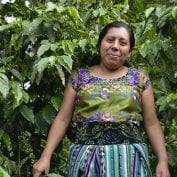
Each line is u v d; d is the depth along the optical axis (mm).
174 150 2227
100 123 1867
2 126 2188
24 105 2115
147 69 2268
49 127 2221
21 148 2314
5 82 1940
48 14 2182
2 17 2385
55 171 2416
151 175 1954
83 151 1879
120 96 1880
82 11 2475
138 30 2299
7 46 2260
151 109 1969
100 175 1841
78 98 1943
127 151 1852
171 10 2078
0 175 1813
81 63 2273
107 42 1942
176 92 2203
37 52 2090
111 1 2514
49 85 2248
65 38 2238
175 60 2191
